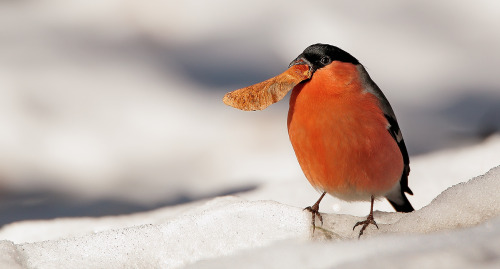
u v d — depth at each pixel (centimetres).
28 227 398
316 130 387
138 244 379
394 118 391
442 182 407
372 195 390
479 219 378
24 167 436
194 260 378
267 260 371
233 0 646
